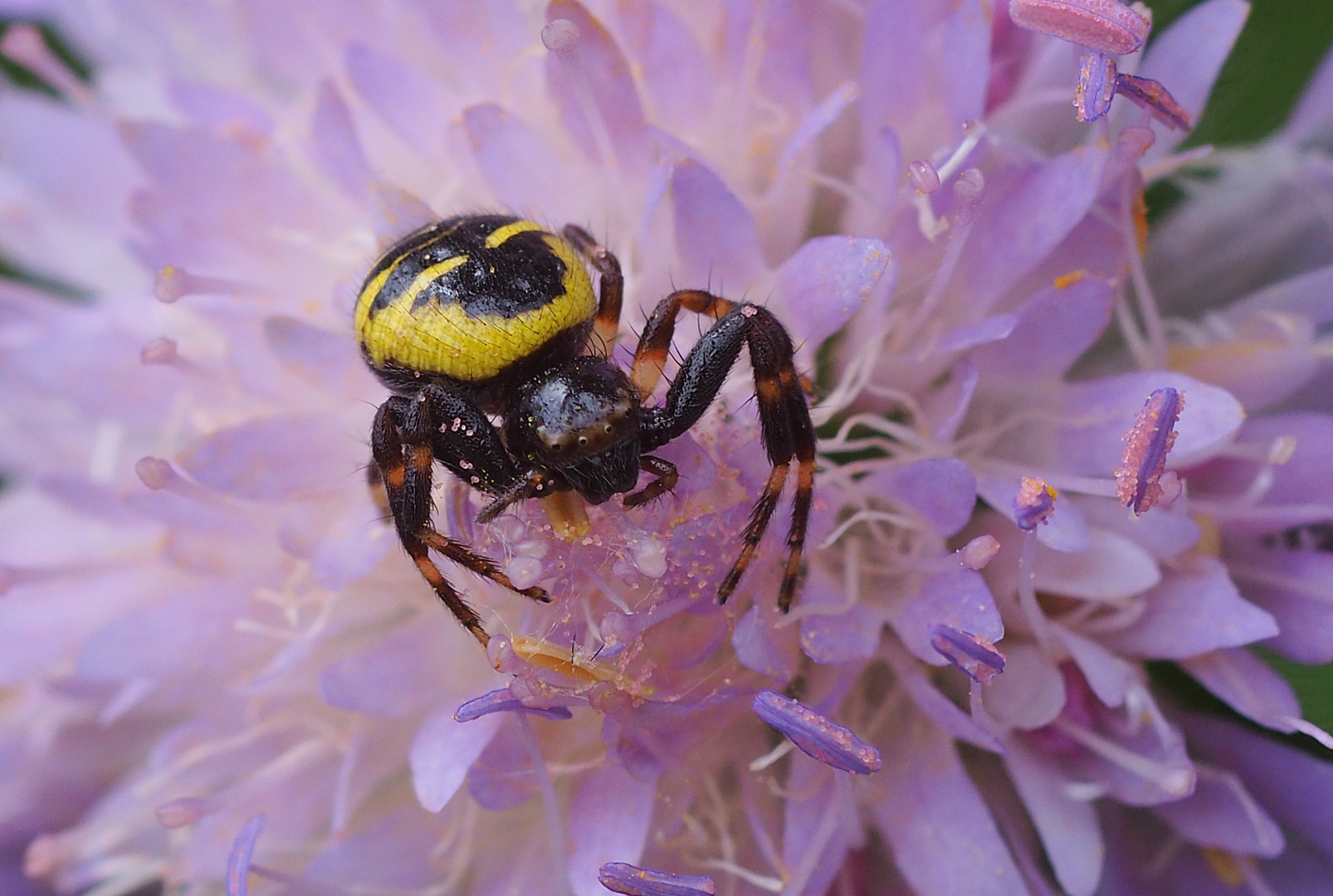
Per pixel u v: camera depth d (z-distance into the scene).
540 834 0.08
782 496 0.07
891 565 0.08
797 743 0.07
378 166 0.08
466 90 0.08
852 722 0.08
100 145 0.09
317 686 0.08
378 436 0.07
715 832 0.08
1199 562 0.08
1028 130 0.08
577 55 0.08
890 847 0.08
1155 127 0.08
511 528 0.07
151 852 0.08
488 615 0.08
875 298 0.08
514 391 0.07
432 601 0.08
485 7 0.08
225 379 0.08
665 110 0.08
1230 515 0.08
